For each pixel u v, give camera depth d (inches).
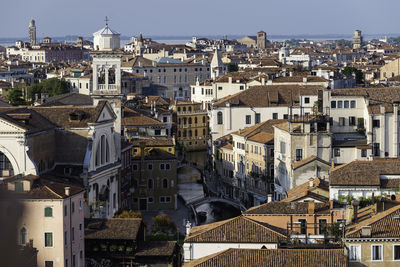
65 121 6875.0
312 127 7071.9
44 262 5098.4
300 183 6791.3
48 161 6702.8
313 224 4763.8
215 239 4468.5
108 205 7175.2
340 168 5339.6
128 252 5295.3
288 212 4886.8
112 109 7391.7
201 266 4001.0
